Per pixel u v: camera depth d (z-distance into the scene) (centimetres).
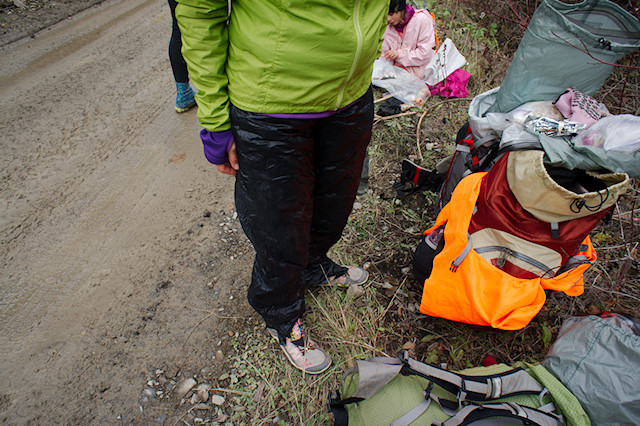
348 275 208
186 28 106
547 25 177
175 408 171
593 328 157
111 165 279
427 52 335
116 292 209
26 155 285
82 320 197
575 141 162
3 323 196
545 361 162
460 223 174
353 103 131
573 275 169
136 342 190
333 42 106
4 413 167
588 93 197
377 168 274
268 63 108
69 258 224
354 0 104
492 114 195
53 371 179
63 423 165
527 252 161
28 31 437
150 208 251
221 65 115
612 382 142
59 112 324
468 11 423
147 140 299
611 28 184
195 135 303
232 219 244
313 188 147
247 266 221
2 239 232
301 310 176
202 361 184
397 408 147
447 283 174
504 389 149
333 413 157
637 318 174
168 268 220
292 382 176
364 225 238
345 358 184
